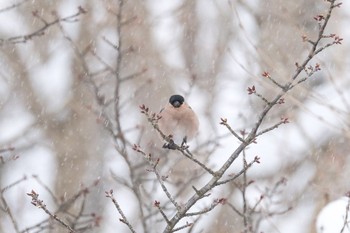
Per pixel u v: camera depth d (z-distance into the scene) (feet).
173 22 59.06
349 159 46.98
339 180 44.70
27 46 53.57
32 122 53.62
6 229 47.06
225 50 55.77
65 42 52.95
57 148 52.95
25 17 52.47
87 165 52.16
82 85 53.16
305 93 34.55
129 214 51.85
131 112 53.57
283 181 37.50
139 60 54.85
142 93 54.65
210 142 42.91
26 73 53.78
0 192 33.09
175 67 56.80
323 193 44.29
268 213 34.96
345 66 42.19
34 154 54.08
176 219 25.67
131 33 54.19
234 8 38.63
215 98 54.75
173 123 35.73
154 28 57.31
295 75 24.86
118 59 40.04
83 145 52.85
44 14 52.11
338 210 35.63
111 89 53.06
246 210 31.30
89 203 51.06
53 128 53.83
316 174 45.83
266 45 48.24
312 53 24.67
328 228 35.09
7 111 53.36
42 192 51.67
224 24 55.88
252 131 25.35
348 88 41.98
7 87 53.47
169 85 55.67
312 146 46.78
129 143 39.19
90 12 53.67
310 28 48.26
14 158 36.86
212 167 42.37
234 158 25.62
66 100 53.67
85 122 53.16
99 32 53.26
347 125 33.88
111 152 51.90
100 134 52.54
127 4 54.24
